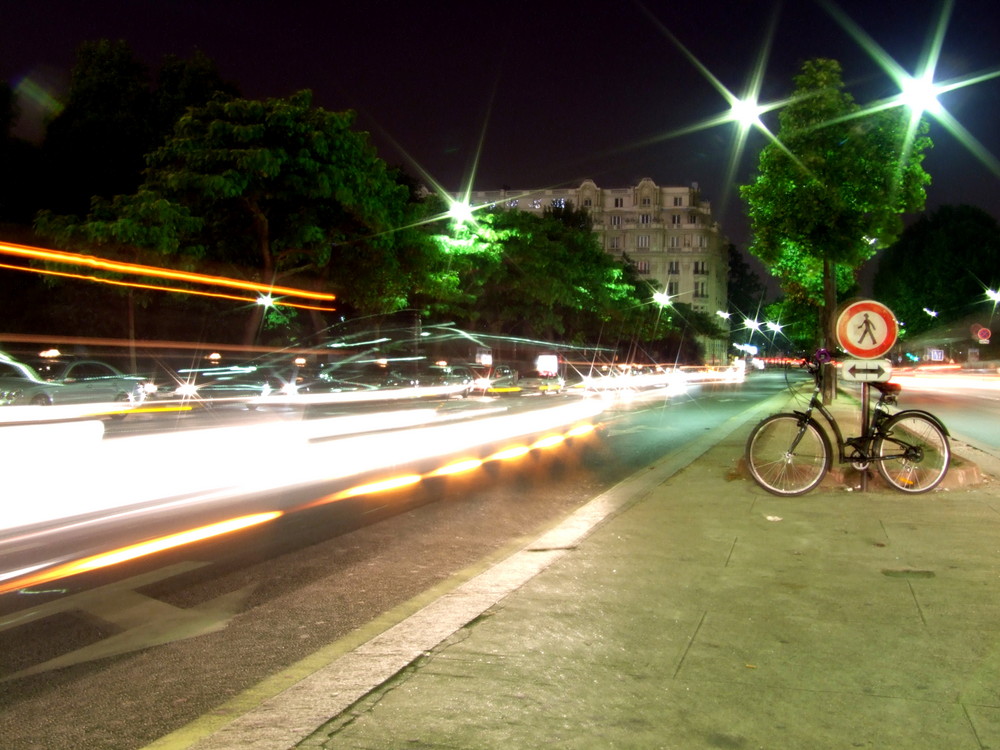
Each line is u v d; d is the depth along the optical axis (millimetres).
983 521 7570
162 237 25750
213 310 35375
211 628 5418
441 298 39625
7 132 33719
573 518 8320
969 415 21797
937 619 4969
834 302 15867
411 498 10219
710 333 113500
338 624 5492
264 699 4246
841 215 14008
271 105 28500
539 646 4633
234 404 29359
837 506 8438
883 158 13680
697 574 6070
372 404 30859
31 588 6277
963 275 68562
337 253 33125
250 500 9805
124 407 22609
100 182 35594
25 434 7676
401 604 5922
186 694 4375
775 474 9125
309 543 7773
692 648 4570
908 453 9031
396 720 3730
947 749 3432
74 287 33000
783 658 4406
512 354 58969
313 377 33594
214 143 27562
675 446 16062
